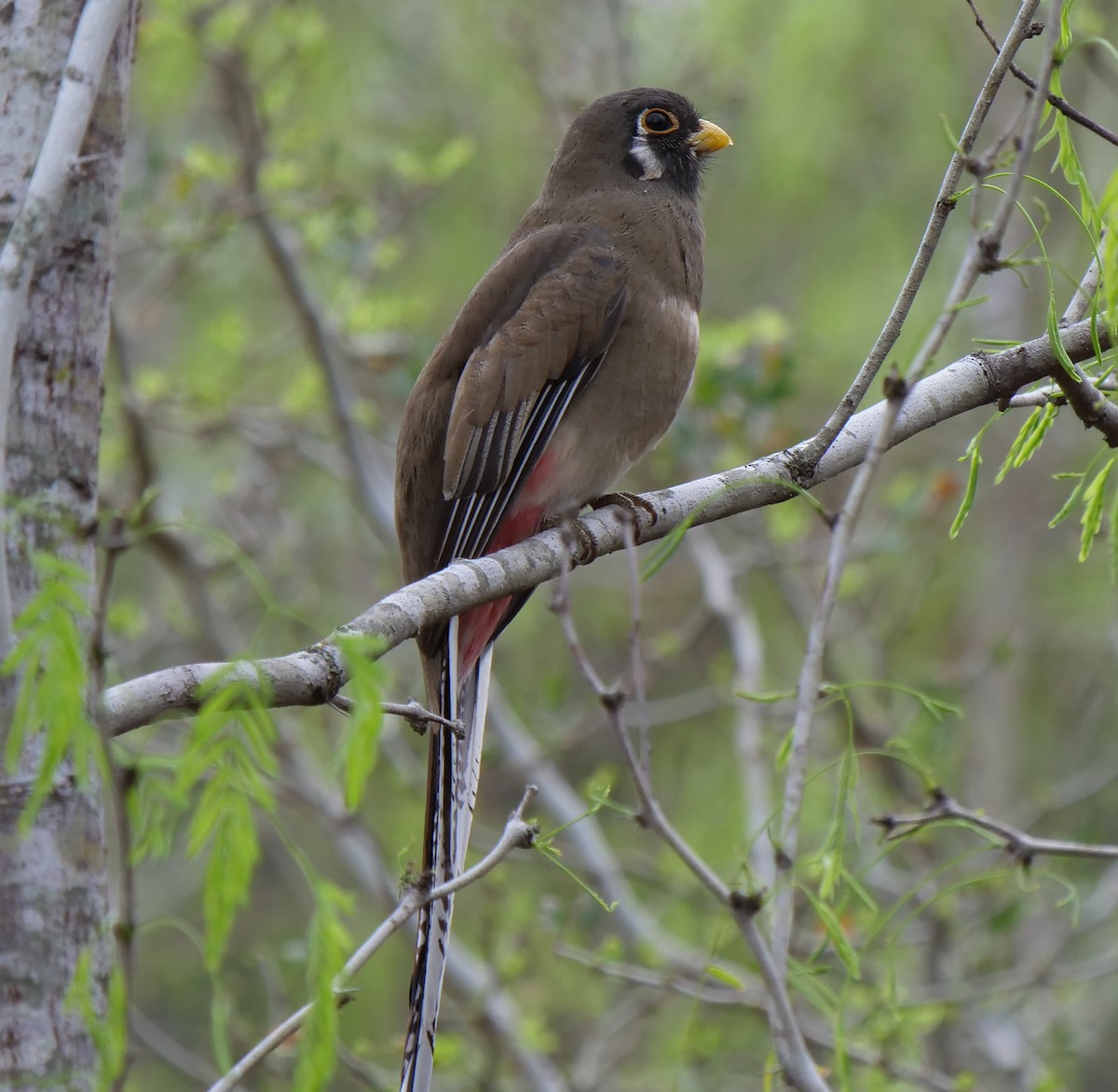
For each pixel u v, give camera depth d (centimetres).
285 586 1363
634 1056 1278
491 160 1612
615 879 1131
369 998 1361
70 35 520
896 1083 964
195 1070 1106
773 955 451
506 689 1533
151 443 1306
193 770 372
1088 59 1198
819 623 462
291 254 1252
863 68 1664
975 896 1152
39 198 461
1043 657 1617
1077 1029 1192
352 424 1256
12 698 439
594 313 795
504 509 778
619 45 1387
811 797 1271
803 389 1633
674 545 506
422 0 1642
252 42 1290
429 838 648
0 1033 459
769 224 1745
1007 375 648
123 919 409
